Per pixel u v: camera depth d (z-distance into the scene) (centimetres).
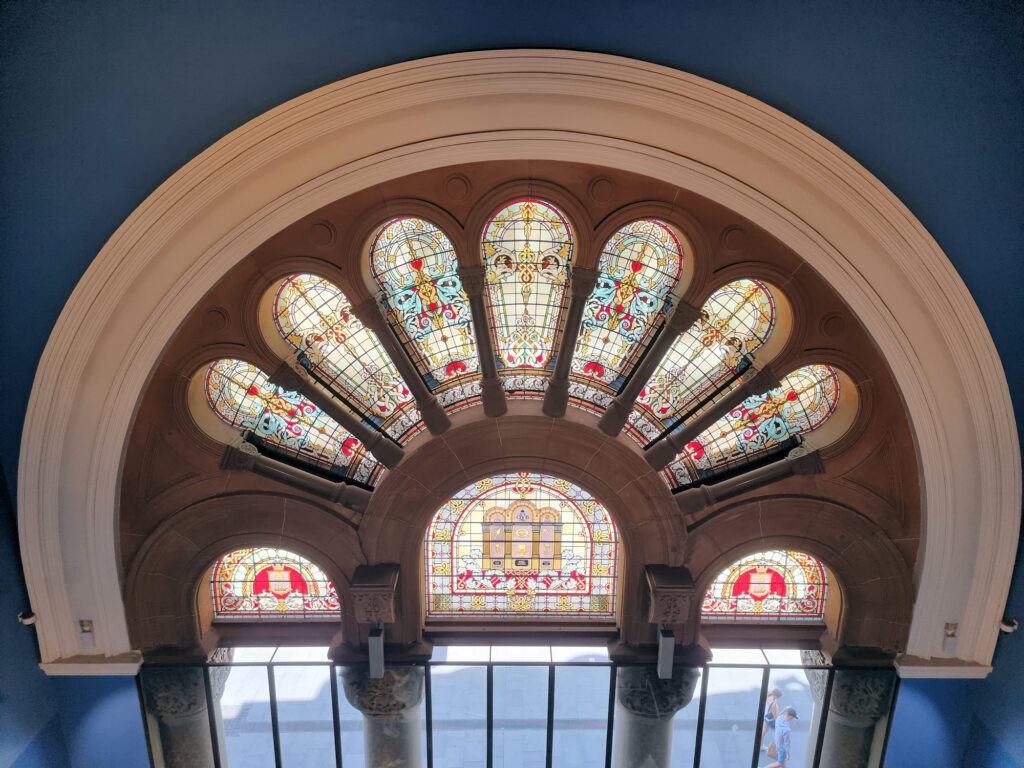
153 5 694
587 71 810
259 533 1089
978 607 1034
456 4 737
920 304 928
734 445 1108
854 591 1087
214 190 871
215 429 1070
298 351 1044
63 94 747
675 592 1048
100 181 831
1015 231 833
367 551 1091
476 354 1084
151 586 1077
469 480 1081
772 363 1001
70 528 1011
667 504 1071
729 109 826
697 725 1143
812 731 1150
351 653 1117
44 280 882
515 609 1176
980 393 945
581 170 912
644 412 1109
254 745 1173
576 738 1175
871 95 779
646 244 997
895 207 862
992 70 718
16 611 1010
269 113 823
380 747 1151
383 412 1107
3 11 668
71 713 1112
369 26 753
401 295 1031
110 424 983
